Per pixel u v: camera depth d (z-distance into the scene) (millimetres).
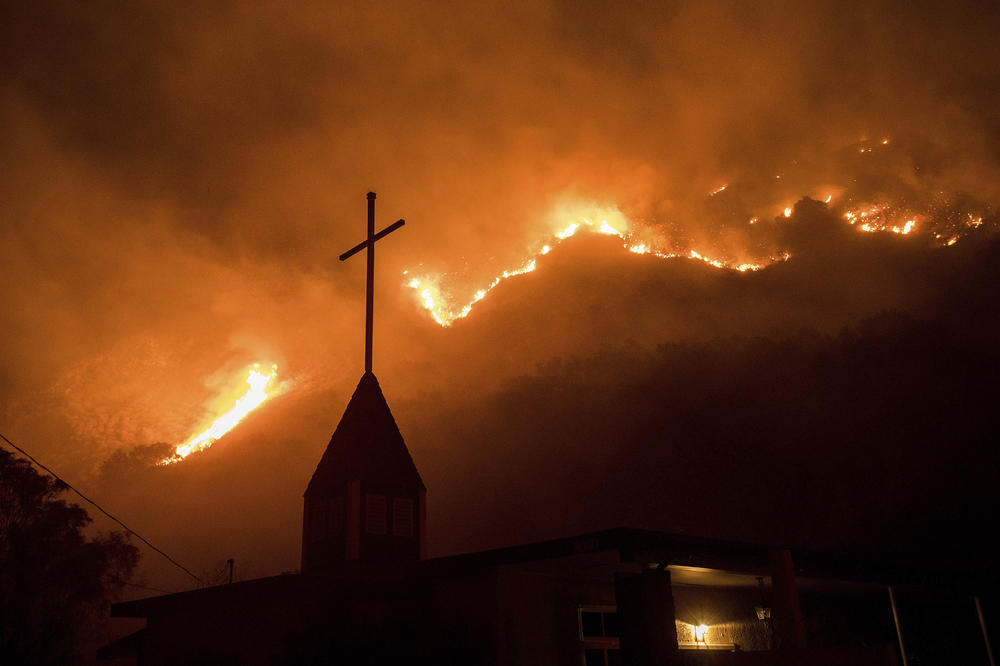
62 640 21375
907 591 16750
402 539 14102
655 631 9789
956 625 20469
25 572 21062
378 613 12555
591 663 12414
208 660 13117
